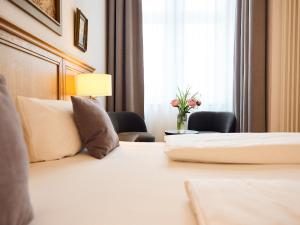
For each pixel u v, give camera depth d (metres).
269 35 3.38
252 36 3.32
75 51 2.32
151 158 1.33
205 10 3.57
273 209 0.56
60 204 0.73
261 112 3.39
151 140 2.75
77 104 1.41
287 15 3.37
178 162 1.24
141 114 3.55
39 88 1.54
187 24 3.61
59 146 1.28
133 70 3.54
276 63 3.42
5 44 1.18
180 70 3.64
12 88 1.25
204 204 0.61
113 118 2.99
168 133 2.88
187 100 3.14
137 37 3.52
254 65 3.36
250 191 0.67
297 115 3.40
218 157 1.21
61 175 1.01
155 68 3.63
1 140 0.55
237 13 3.41
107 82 2.27
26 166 0.60
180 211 0.68
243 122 3.41
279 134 1.61
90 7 2.78
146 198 0.77
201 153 1.22
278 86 3.44
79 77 2.17
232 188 0.69
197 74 3.63
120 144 1.75
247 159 1.20
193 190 0.70
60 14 1.89
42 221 0.62
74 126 1.43
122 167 1.14
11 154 0.55
